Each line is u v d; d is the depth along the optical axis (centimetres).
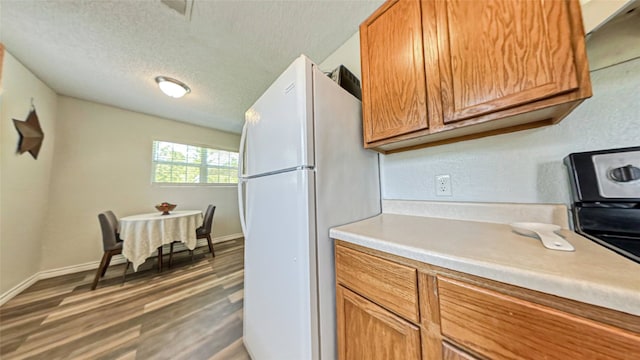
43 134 237
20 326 153
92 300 189
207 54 191
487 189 97
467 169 103
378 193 131
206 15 148
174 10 145
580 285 36
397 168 129
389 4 99
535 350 40
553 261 45
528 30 62
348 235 78
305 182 81
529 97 62
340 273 82
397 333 62
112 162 299
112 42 175
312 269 79
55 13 146
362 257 74
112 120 301
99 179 289
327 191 90
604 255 48
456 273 52
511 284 43
